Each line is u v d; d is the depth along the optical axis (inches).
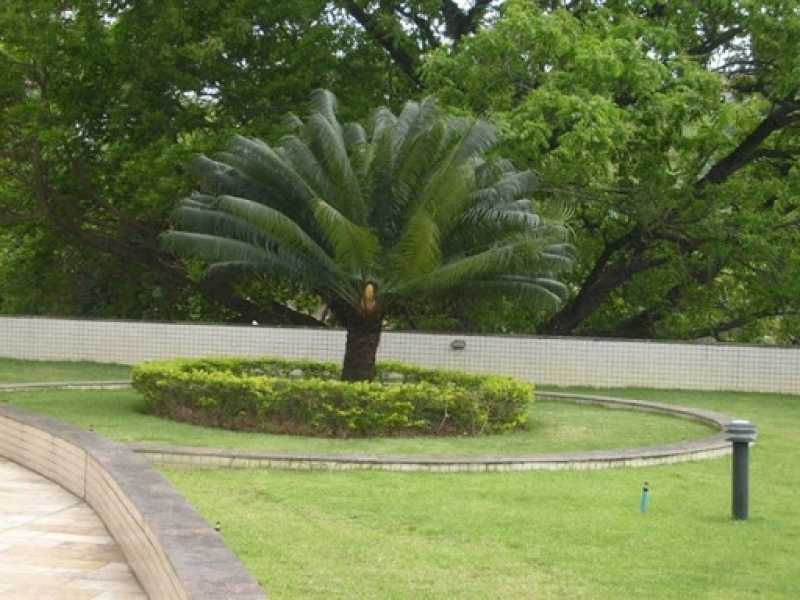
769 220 788.6
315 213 479.5
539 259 495.2
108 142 871.7
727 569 256.5
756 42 772.6
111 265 993.5
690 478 382.3
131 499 253.9
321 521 296.7
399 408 456.4
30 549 271.6
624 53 699.4
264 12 831.7
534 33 703.7
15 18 795.4
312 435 454.6
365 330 530.6
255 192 527.5
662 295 964.0
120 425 463.2
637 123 724.0
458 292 522.9
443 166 493.4
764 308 952.3
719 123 722.2
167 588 198.2
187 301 1005.8
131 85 818.8
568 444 450.6
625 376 750.5
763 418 586.2
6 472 386.3
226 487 342.6
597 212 840.3
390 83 916.0
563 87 702.5
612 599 227.5
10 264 1034.7
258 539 273.4
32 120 815.1
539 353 755.4
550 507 321.4
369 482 352.8
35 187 860.0
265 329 778.2
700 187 832.3
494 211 506.9
